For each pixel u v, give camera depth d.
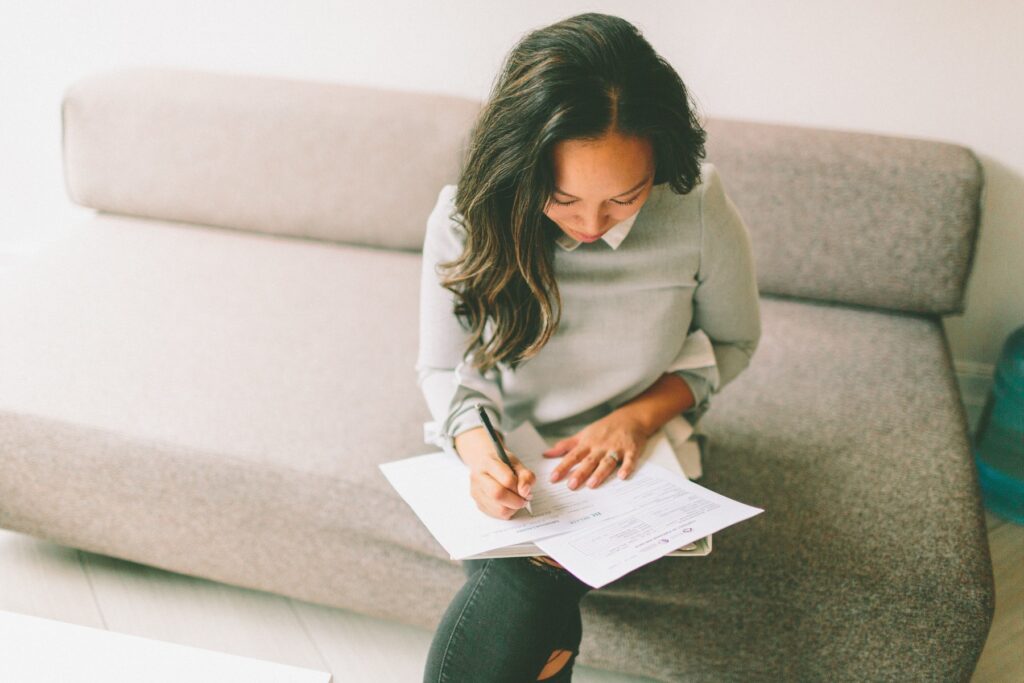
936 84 1.42
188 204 1.61
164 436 1.12
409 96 1.54
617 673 1.22
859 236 1.39
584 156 0.71
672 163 0.75
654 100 0.69
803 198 1.39
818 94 1.48
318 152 1.51
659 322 0.94
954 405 1.25
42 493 1.19
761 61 1.47
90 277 1.44
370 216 1.55
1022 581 1.38
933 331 1.43
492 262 0.85
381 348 1.32
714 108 1.54
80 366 1.22
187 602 1.32
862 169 1.36
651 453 0.96
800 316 1.46
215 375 1.23
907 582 0.95
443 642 0.87
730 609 1.00
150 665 0.77
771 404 1.25
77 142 1.59
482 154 0.77
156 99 1.54
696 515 0.83
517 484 0.86
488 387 1.00
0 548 1.39
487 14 1.53
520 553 0.82
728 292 0.96
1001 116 1.43
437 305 0.98
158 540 1.20
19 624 0.80
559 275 0.92
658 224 0.90
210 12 1.65
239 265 1.52
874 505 1.05
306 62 1.66
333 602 1.20
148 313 1.36
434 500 0.89
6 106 1.82
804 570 0.97
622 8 1.47
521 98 0.71
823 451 1.15
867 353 1.36
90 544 1.25
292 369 1.26
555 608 0.86
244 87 1.55
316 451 1.11
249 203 1.58
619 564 0.77
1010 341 1.53
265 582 1.21
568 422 1.04
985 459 1.61
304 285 1.47
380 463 1.10
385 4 1.56
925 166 1.34
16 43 1.75
